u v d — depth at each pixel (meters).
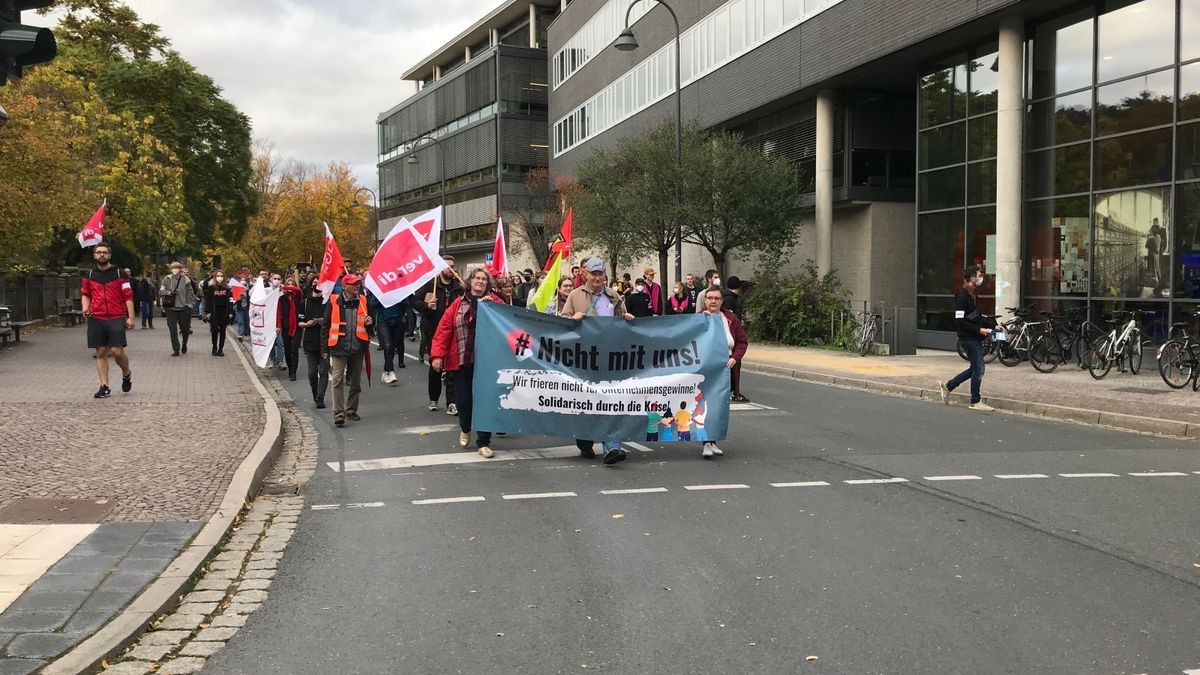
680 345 9.21
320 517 6.97
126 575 5.23
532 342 9.20
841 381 16.62
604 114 45.44
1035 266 21.11
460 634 4.58
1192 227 17.30
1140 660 4.18
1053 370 17.44
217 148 50.94
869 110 28.52
